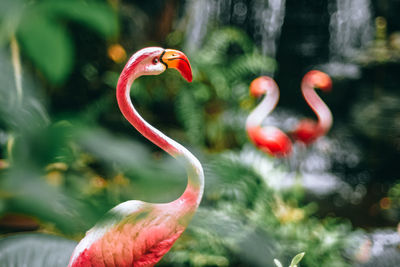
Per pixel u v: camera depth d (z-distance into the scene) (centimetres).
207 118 509
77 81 453
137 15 541
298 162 480
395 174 721
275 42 998
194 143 470
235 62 543
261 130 414
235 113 525
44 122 70
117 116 436
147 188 80
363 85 803
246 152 419
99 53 470
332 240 285
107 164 77
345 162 755
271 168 348
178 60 90
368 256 247
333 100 836
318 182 694
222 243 244
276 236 269
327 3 995
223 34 566
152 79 492
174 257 252
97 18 66
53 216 64
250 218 269
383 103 739
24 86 69
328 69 898
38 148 67
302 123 484
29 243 128
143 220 85
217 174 92
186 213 88
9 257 121
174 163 88
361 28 945
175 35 575
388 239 344
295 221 306
